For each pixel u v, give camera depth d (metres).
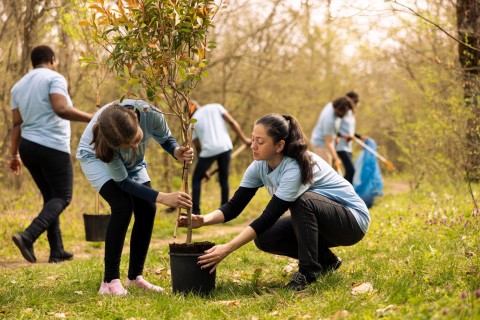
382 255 4.77
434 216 5.95
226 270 4.69
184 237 7.39
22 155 5.44
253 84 14.78
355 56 16.38
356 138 9.79
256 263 4.92
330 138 8.97
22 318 3.36
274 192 3.91
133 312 3.40
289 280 4.18
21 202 8.49
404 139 9.88
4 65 7.71
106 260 3.85
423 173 9.55
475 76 6.27
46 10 7.68
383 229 5.87
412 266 3.98
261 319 3.19
